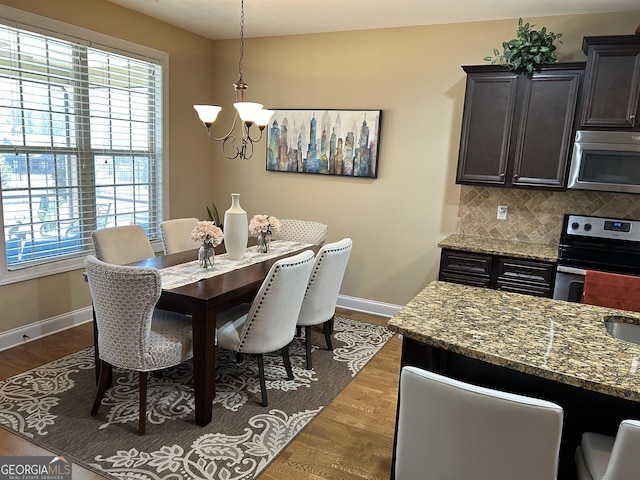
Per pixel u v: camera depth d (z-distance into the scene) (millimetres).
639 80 3012
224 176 5039
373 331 3959
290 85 4547
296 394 2842
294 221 4203
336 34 4262
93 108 3748
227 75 4840
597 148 3158
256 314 2521
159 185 4492
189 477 2074
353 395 2855
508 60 3377
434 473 1390
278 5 3570
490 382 1788
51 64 3379
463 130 3627
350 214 4457
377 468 2193
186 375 3014
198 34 4621
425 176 4098
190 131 4738
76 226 3746
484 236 3959
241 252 3184
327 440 2395
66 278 3688
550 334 1668
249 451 2275
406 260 4289
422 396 1320
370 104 4219
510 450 1232
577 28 3488
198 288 2486
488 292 2189
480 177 3631
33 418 2469
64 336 3564
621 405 1600
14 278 3295
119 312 2211
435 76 3939
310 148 4496
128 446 2268
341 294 4605
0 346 3273
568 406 1679
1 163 3158
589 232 3369
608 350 1538
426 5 3408
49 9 3279
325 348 3543
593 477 1368
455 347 1538
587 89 3145
